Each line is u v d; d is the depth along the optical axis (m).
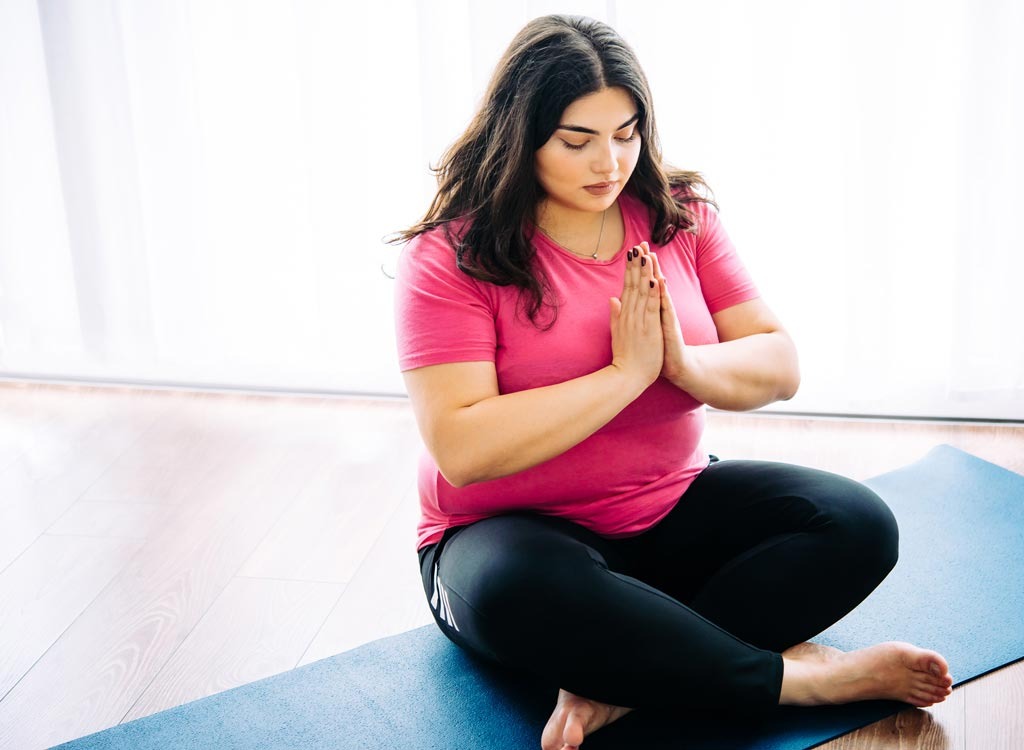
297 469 2.44
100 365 2.89
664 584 1.73
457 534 1.63
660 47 2.38
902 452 2.38
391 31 2.49
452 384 1.52
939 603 1.83
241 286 2.76
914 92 2.32
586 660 1.47
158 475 2.43
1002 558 1.94
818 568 1.58
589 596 1.47
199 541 2.16
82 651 1.84
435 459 1.53
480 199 1.55
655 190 1.62
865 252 2.41
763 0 2.31
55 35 2.60
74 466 2.48
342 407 2.74
